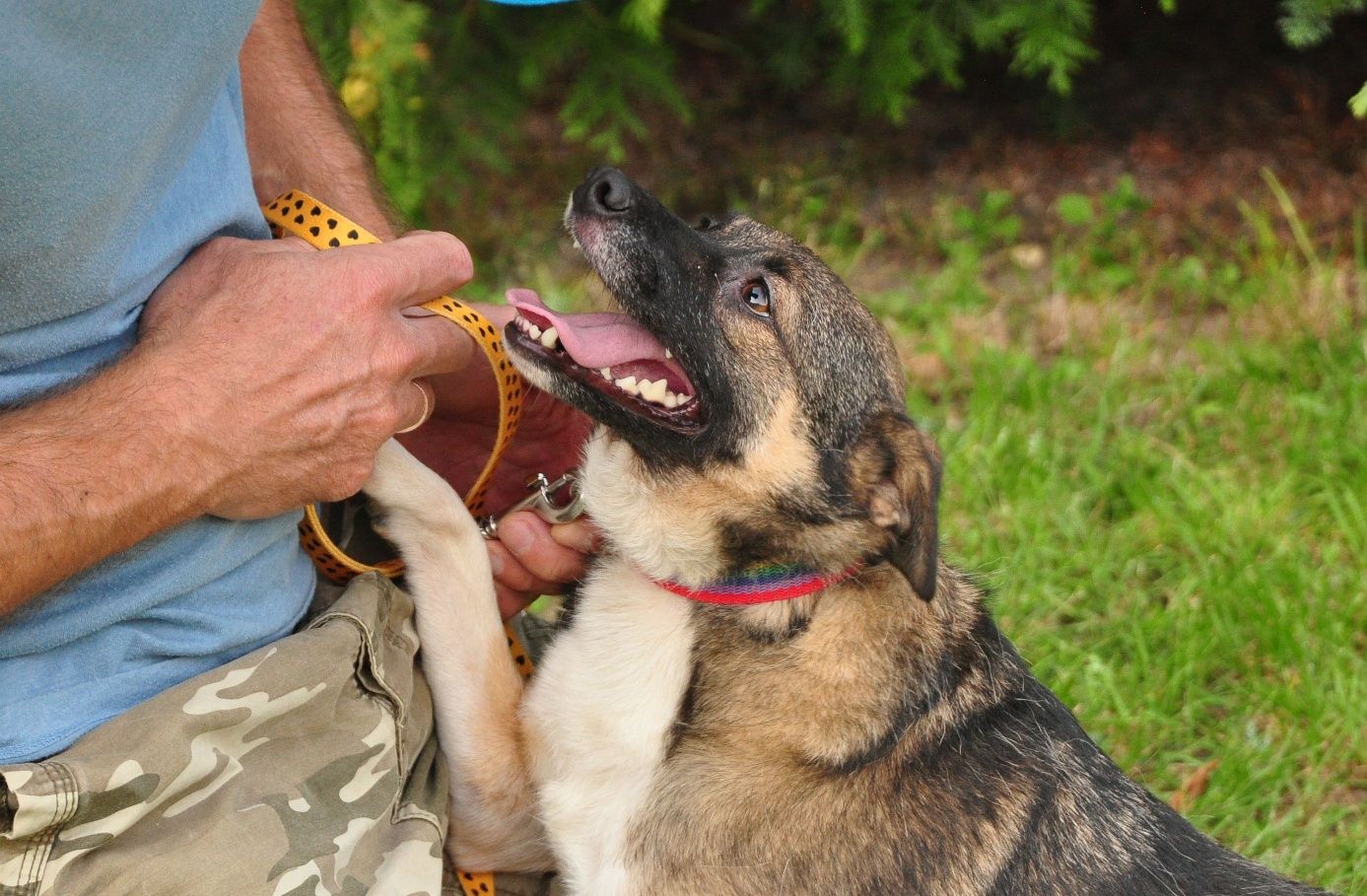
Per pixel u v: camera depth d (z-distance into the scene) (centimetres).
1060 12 597
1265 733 410
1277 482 511
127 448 214
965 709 307
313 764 248
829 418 318
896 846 286
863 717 295
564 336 295
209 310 232
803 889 284
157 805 221
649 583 310
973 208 706
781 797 289
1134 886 290
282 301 235
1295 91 736
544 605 464
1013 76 760
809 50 715
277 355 232
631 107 766
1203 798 389
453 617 295
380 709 263
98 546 211
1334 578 462
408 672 279
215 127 247
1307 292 611
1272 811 384
